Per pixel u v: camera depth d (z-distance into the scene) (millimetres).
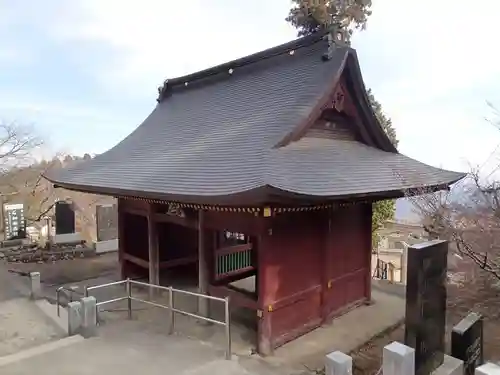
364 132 11070
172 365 6039
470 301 9227
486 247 7098
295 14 17219
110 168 11648
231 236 12047
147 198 8172
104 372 5746
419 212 8805
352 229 10008
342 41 10430
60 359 6215
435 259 6309
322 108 9156
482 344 7285
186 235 12891
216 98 13102
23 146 37812
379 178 8844
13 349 7004
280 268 7789
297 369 6871
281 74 11367
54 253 16609
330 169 8297
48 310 9477
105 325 8195
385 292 11656
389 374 5270
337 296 9508
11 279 12914
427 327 6086
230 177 7262
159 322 8797
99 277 13336
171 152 10820
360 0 16719
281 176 6863
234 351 7457
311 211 8594
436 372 6191
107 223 18094
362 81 9977
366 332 8648
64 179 11906
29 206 25922
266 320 7457
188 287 11734
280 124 9008
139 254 12500
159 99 16375
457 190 8312
